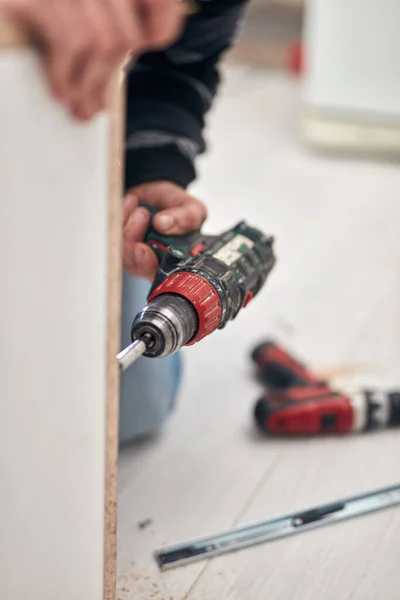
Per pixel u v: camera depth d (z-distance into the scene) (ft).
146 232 2.66
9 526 1.73
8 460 1.66
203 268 2.36
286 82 9.39
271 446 3.54
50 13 1.26
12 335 1.54
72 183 1.52
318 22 6.79
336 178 6.88
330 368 4.18
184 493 3.22
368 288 5.04
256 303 4.84
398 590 2.70
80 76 1.35
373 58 6.75
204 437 3.60
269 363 3.96
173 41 3.12
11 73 1.33
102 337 1.73
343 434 3.63
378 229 5.90
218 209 6.13
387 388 3.99
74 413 1.73
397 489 3.22
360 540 2.95
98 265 1.65
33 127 1.40
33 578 1.85
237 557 2.86
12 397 1.60
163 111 3.10
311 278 5.15
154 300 2.21
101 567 2.03
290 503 3.18
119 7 1.28
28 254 1.49
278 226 5.90
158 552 2.86
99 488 1.90
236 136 7.79
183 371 4.10
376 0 6.48
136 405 3.34
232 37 3.34
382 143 7.20
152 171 3.01
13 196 1.43
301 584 2.73
